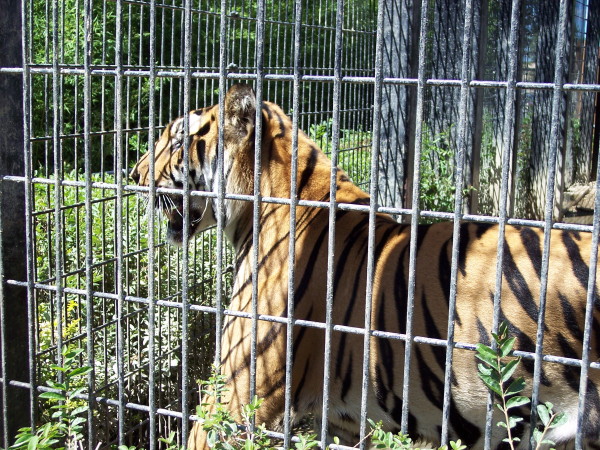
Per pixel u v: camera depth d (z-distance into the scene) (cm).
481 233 288
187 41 238
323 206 228
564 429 262
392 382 289
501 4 869
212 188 354
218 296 247
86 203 264
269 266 325
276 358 306
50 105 647
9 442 298
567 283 261
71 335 380
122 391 273
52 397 257
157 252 434
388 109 649
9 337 294
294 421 312
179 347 412
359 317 296
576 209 1208
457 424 286
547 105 1109
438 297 279
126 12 625
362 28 636
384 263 297
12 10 281
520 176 975
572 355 258
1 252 286
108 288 445
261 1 226
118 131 258
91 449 277
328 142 560
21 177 276
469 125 799
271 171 340
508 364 214
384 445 226
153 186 253
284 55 511
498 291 212
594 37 1366
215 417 247
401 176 651
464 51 204
